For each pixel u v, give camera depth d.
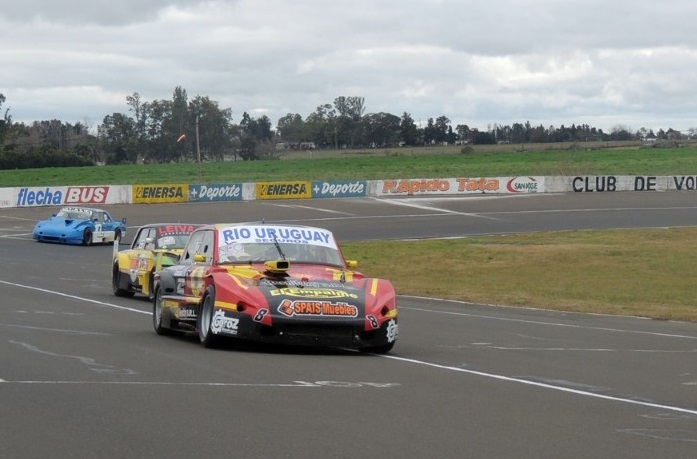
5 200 59.22
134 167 115.88
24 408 8.42
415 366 11.62
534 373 11.40
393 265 32.38
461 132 189.88
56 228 40.88
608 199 63.97
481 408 8.88
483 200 64.06
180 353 12.13
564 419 8.46
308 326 11.84
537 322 18.64
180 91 169.12
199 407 8.56
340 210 57.78
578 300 23.31
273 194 65.19
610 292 25.08
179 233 21.25
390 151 161.00
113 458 6.75
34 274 27.59
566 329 17.34
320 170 102.81
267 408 8.57
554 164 103.62
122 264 21.50
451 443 7.38
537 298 23.70
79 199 60.62
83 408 8.45
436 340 14.93
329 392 9.48
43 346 12.61
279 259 13.12
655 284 26.91
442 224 50.31
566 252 35.88
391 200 64.31
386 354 12.78
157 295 14.61
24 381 9.80
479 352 13.42
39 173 102.81
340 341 11.95
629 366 12.30
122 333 14.52
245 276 12.42
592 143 165.88
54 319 16.38
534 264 32.41
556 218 53.00
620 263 32.44
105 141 166.25
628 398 9.72
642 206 59.41
